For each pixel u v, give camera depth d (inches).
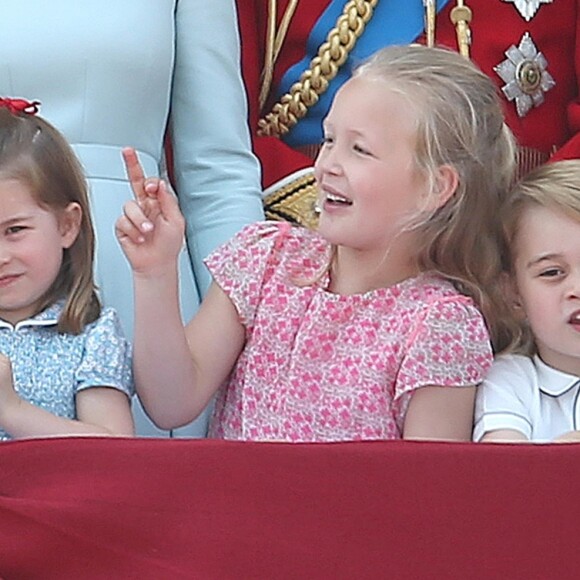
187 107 223.5
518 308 185.5
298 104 237.3
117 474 120.5
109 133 210.2
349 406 174.7
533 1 241.8
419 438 173.8
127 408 179.5
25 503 116.0
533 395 181.5
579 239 177.2
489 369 178.7
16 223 175.5
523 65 239.5
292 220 218.7
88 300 183.2
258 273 184.2
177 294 174.7
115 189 207.6
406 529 118.3
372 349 176.1
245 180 219.9
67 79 208.1
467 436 179.8
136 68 211.3
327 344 178.2
